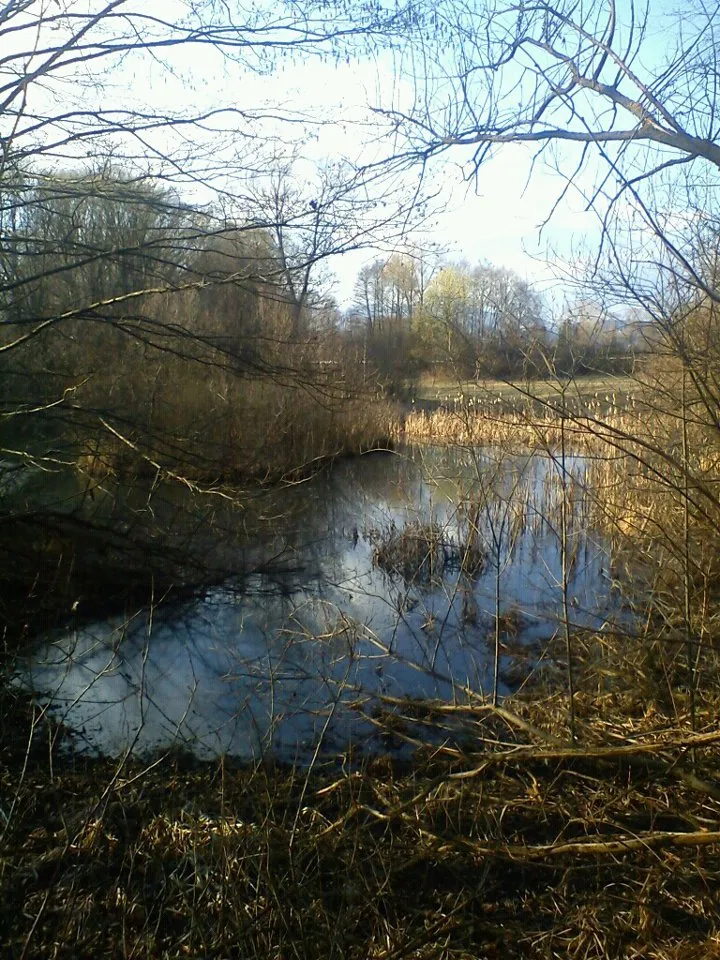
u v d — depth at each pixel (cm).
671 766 372
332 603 703
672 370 506
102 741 489
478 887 338
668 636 483
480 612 718
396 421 1523
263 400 1270
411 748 480
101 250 602
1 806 377
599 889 338
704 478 498
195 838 342
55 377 786
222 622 709
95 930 301
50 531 691
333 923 308
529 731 415
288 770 454
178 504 962
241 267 671
